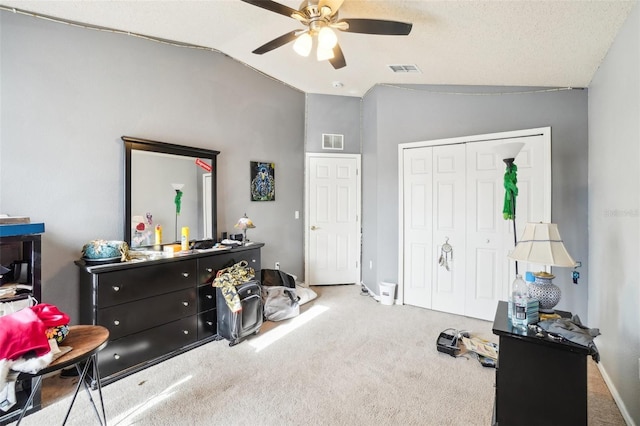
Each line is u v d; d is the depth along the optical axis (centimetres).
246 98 386
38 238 195
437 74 336
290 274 430
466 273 356
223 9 251
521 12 202
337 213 482
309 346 279
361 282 482
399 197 397
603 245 249
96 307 217
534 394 158
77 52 250
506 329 166
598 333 161
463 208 357
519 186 329
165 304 256
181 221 314
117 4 234
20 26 225
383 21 199
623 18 196
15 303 187
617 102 215
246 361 253
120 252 245
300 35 220
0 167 217
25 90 226
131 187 275
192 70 328
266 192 413
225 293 283
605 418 189
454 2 202
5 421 179
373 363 249
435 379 227
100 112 261
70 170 246
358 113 482
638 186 178
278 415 188
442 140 368
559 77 292
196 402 200
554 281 312
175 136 314
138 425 179
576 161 308
